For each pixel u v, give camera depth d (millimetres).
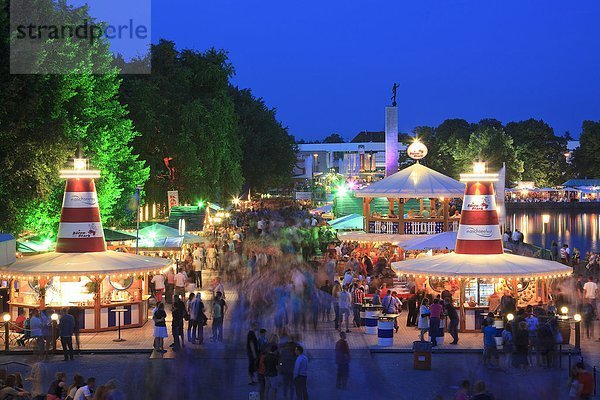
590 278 35781
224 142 74312
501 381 24750
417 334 32438
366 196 47438
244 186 115812
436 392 23547
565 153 170000
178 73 76125
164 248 44250
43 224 43000
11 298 32969
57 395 19594
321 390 23859
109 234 40906
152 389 23734
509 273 31875
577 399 21984
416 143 49219
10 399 18750
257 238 56781
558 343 26781
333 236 58469
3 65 38094
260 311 35906
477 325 32625
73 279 32844
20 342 29672
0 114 37594
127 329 33375
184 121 69875
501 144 149000
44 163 40188
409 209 52000
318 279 41531
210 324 34875
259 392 22812
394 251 47906
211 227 68500
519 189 143250
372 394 23422
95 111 49594
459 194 46469
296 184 158750
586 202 149750
